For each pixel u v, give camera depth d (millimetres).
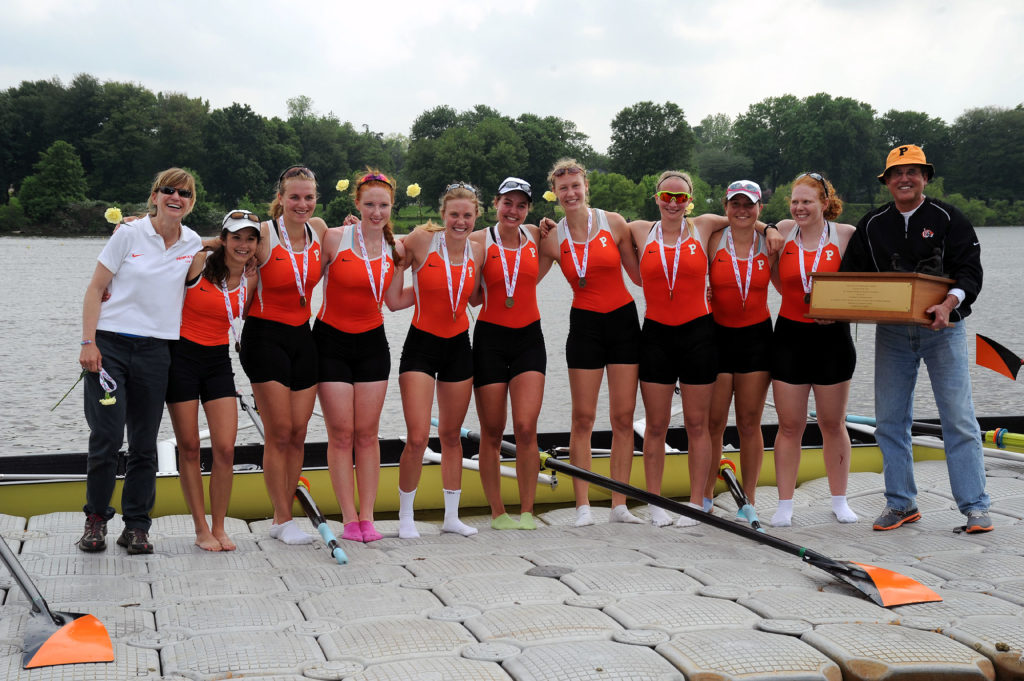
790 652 3369
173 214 4645
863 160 130000
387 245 5230
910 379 5371
